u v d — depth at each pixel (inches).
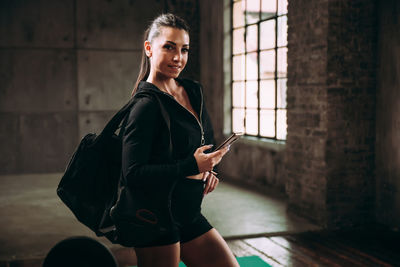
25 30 342.6
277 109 274.1
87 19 354.0
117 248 172.9
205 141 82.0
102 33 358.3
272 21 285.3
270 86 296.2
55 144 354.3
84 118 359.3
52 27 347.6
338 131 198.1
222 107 332.2
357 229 198.2
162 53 74.0
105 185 76.0
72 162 75.4
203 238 79.4
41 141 351.6
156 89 73.2
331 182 198.8
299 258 161.8
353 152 201.0
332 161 198.4
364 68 199.8
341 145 199.0
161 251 74.1
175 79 82.0
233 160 322.0
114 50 361.7
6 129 344.5
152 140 71.0
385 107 197.5
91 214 76.7
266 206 240.7
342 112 197.9
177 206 74.7
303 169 213.9
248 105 312.0
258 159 288.8
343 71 196.5
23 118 346.9
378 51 199.9
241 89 320.8
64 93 353.7
